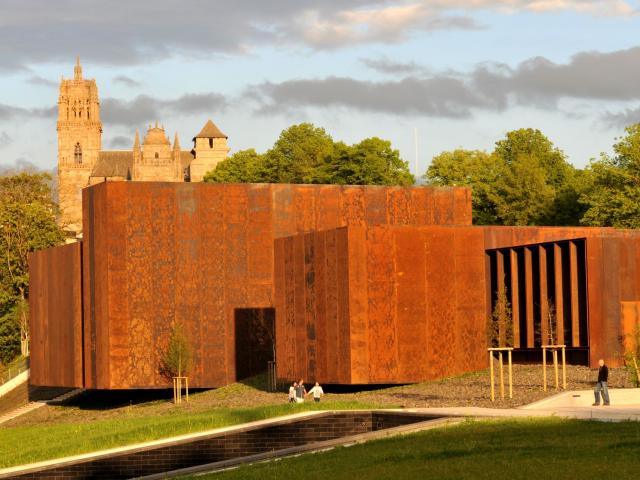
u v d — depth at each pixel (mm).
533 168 120750
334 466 34844
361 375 63062
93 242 76125
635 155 99188
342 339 63688
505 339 56906
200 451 45000
